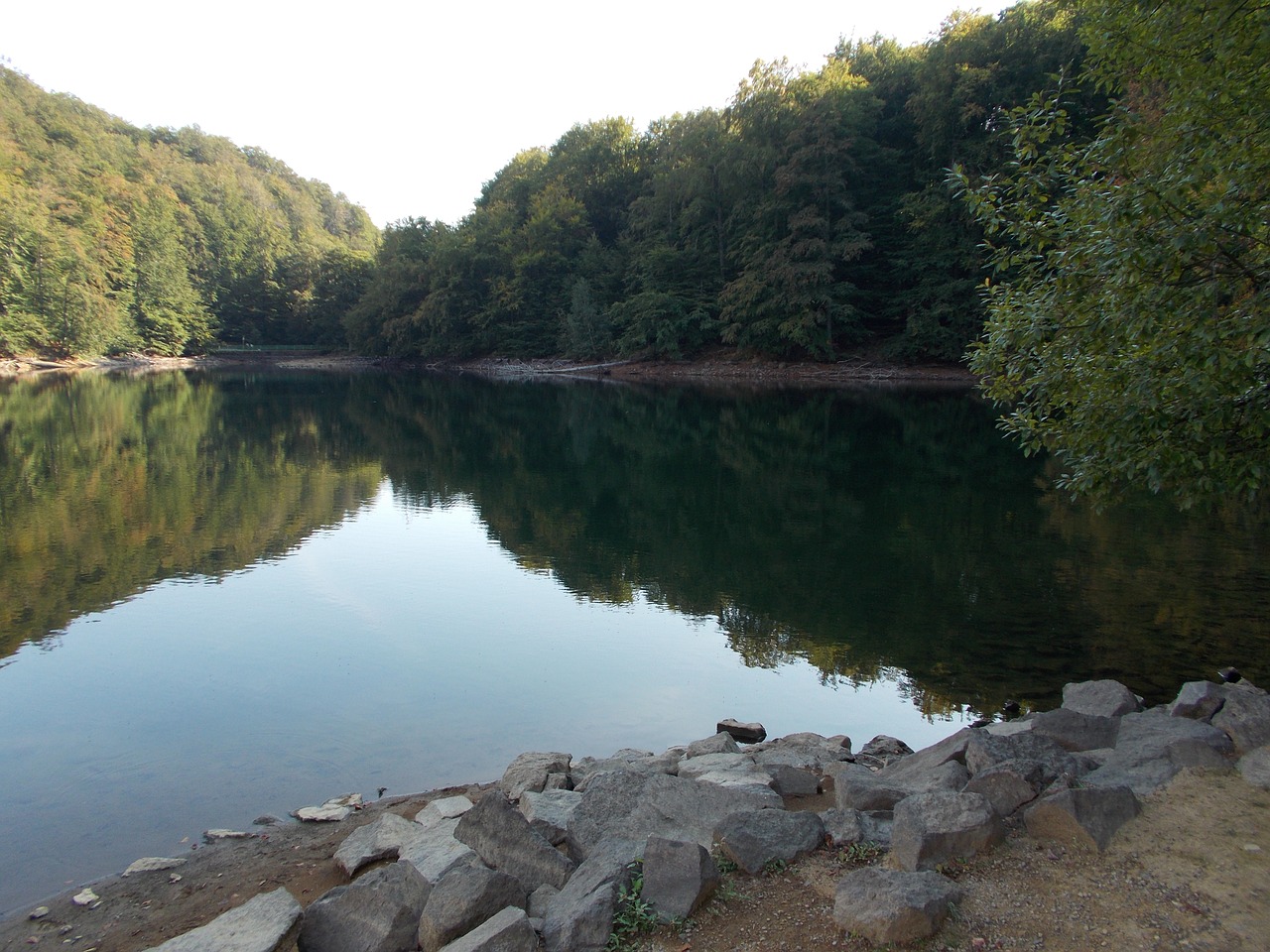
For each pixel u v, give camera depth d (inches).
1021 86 1646.2
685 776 230.8
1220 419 244.8
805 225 1828.2
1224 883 143.8
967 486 768.9
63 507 707.4
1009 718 299.3
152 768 270.5
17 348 2406.5
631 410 1556.3
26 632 411.5
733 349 2262.6
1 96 3270.2
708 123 2177.7
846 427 1225.4
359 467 944.9
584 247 2704.2
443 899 153.6
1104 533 567.5
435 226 3085.6
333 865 200.7
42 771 268.2
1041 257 300.7
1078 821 160.1
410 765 274.2
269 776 264.8
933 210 1688.0
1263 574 459.2
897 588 463.5
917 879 143.9
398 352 2952.8
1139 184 247.3
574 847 183.9
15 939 177.2
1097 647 361.4
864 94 1893.5
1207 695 215.6
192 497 761.6
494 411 1579.7
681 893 152.6
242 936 150.8
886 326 2087.8
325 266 3435.0
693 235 2284.7
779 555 546.6
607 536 615.8
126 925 180.1
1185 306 236.7
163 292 3036.4
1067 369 280.1
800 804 211.8
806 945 139.9
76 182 2805.1
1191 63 261.4
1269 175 228.8
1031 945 133.1
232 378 2476.6
